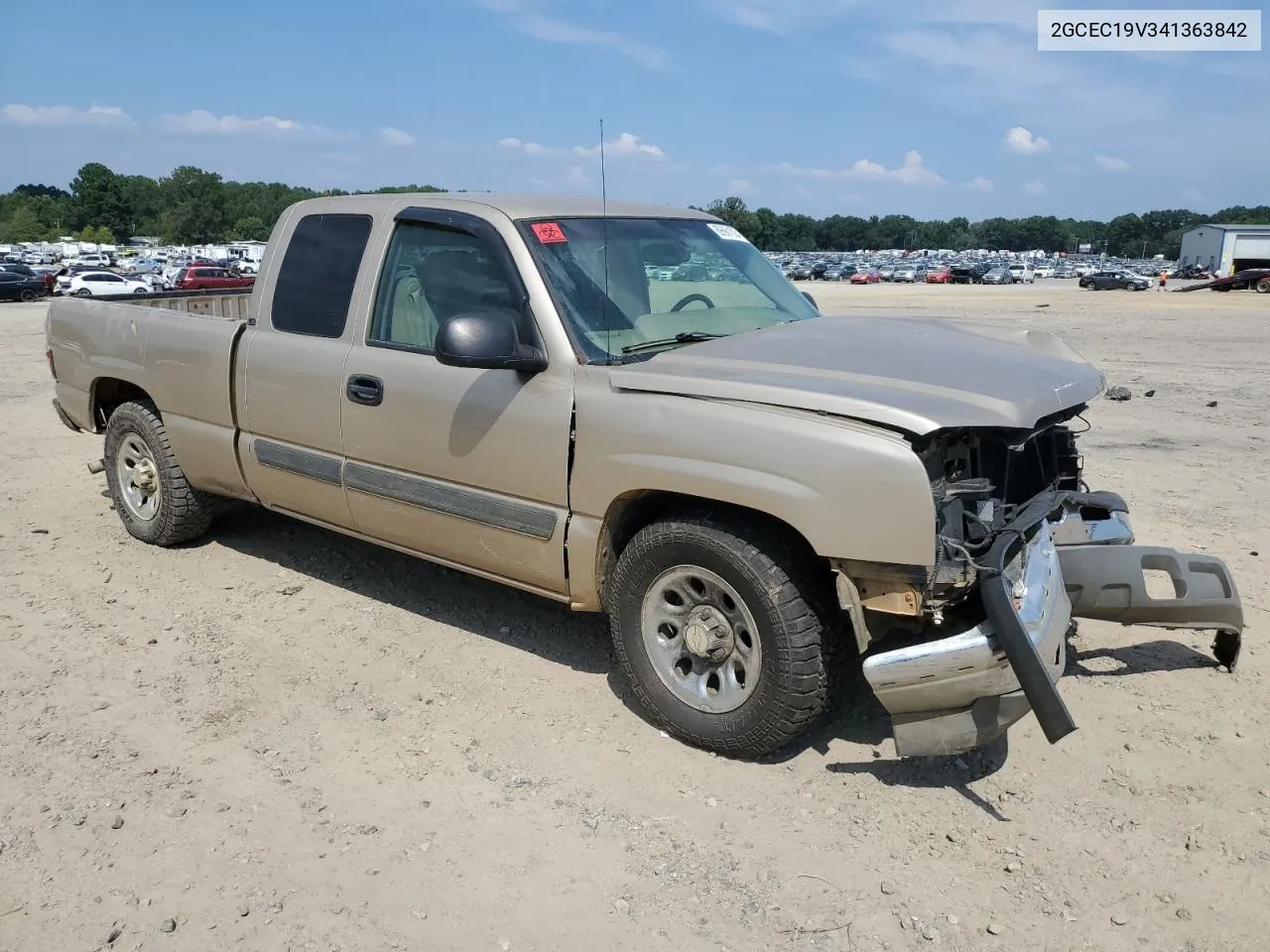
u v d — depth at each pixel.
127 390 6.09
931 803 3.42
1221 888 2.98
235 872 3.07
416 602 5.16
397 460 4.38
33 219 156.88
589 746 3.79
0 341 19.45
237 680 4.30
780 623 3.40
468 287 4.17
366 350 4.47
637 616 3.79
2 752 3.72
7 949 2.74
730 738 3.61
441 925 2.86
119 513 6.12
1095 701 4.10
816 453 3.23
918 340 4.11
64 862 3.11
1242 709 4.01
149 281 52.53
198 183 170.12
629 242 4.39
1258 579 5.37
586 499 3.79
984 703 3.29
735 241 5.07
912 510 3.13
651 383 3.62
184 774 3.59
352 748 3.78
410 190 4.84
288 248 4.88
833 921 2.87
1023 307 34.16
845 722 3.96
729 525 3.51
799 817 3.35
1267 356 16.47
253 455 5.06
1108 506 4.48
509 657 4.52
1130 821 3.30
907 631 3.69
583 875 3.07
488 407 4.01
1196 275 87.50
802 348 3.89
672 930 2.84
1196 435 9.23
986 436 3.51
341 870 3.09
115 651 4.58
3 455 8.44
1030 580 3.53
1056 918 2.87
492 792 3.49
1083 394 3.78
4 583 5.39
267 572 5.57
